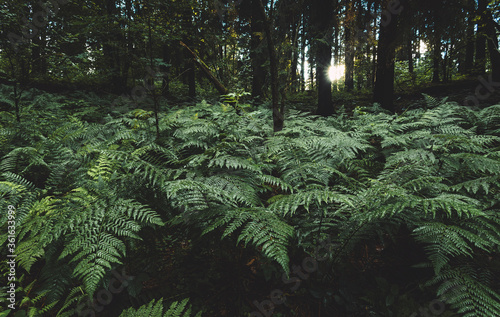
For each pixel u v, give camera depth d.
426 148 2.92
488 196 2.17
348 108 9.66
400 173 2.34
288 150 2.93
